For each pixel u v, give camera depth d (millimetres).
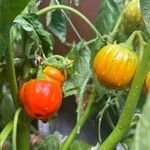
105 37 386
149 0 282
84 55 435
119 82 312
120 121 287
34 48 366
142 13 290
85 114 406
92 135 663
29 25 347
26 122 370
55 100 329
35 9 398
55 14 495
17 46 402
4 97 472
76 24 684
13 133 343
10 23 294
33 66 369
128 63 307
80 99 385
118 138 291
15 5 284
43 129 651
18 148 380
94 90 404
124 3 453
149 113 127
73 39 692
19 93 348
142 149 125
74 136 396
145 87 319
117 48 312
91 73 391
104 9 491
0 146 340
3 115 468
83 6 709
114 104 470
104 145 292
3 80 379
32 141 582
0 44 300
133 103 278
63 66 361
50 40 370
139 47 325
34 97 326
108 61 309
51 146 484
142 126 127
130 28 389
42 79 349
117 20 444
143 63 264
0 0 285
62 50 673
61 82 364
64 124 702
